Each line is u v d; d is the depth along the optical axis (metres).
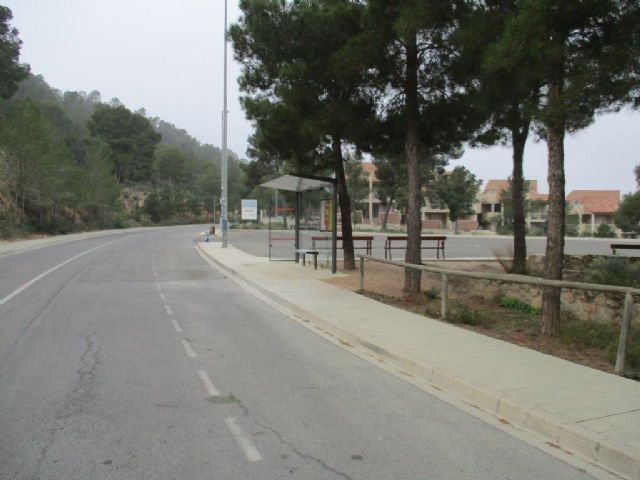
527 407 5.18
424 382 6.43
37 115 41.25
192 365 6.90
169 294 13.19
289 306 11.49
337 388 6.12
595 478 4.05
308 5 13.50
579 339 7.92
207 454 4.27
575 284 7.23
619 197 84.31
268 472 3.98
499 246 32.84
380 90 14.20
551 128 7.96
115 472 3.92
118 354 7.35
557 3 7.09
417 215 12.38
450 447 4.54
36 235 41.59
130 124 98.19
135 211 83.88
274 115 15.56
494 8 9.45
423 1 9.56
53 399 5.48
